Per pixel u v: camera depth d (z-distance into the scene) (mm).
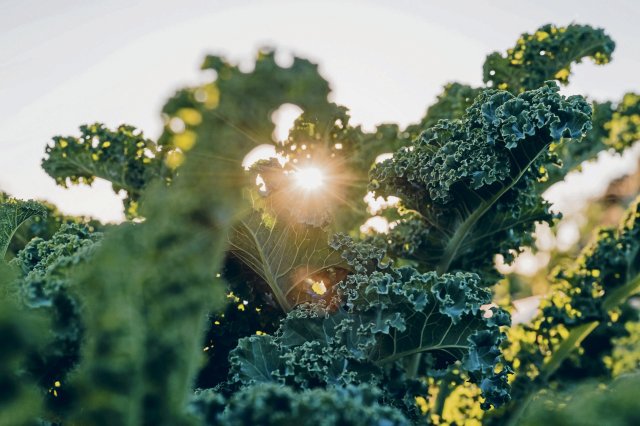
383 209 6047
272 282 4953
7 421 2502
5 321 2406
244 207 2748
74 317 3133
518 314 9047
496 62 6367
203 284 2475
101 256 2404
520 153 4652
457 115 6188
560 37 6250
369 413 2852
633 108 6531
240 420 2807
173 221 2439
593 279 6242
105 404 2369
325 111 2637
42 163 5816
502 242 5371
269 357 4430
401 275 4625
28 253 4777
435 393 6438
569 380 6500
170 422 2434
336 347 4449
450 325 4406
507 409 6121
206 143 2531
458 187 4945
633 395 2336
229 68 2562
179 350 2434
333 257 4848
